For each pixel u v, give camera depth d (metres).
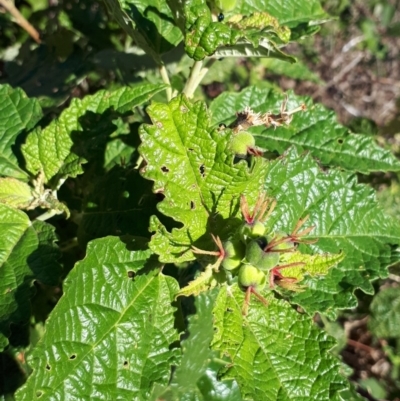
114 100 0.20
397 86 0.66
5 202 0.19
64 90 0.28
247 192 0.17
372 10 0.65
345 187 0.20
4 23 0.33
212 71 0.32
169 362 0.17
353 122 0.37
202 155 0.16
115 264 0.17
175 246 0.16
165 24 0.22
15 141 0.21
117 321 0.17
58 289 0.24
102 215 0.21
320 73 0.63
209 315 0.24
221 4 0.19
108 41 0.30
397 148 0.40
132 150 0.24
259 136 0.24
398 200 0.32
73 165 0.20
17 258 0.18
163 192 0.16
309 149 0.24
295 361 0.17
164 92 0.27
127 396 0.17
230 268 0.15
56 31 0.31
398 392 0.41
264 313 0.17
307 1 0.24
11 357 0.22
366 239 0.20
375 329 0.36
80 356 0.17
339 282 0.19
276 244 0.14
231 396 0.26
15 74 0.31
